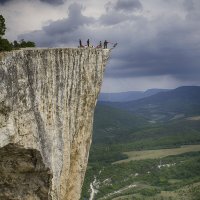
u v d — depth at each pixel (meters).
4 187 47.69
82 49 53.38
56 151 50.12
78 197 56.81
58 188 50.88
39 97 47.25
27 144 45.72
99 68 56.25
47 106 48.53
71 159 54.91
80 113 54.16
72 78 52.19
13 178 47.53
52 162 49.34
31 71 46.19
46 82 48.28
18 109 44.41
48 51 48.47
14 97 43.91
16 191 48.06
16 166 46.88
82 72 53.69
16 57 44.38
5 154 45.34
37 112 47.00
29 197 48.81
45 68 48.09
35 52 46.81
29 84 45.94
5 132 43.03
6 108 43.03
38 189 49.16
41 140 47.66
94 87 55.75
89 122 56.03
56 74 49.66
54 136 49.69
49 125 48.91
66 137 51.88
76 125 53.94
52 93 49.19
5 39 48.84
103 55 56.66
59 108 50.38
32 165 47.56
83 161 56.28
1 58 42.84
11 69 43.66
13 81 43.81
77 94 53.31
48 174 49.12
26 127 45.47
